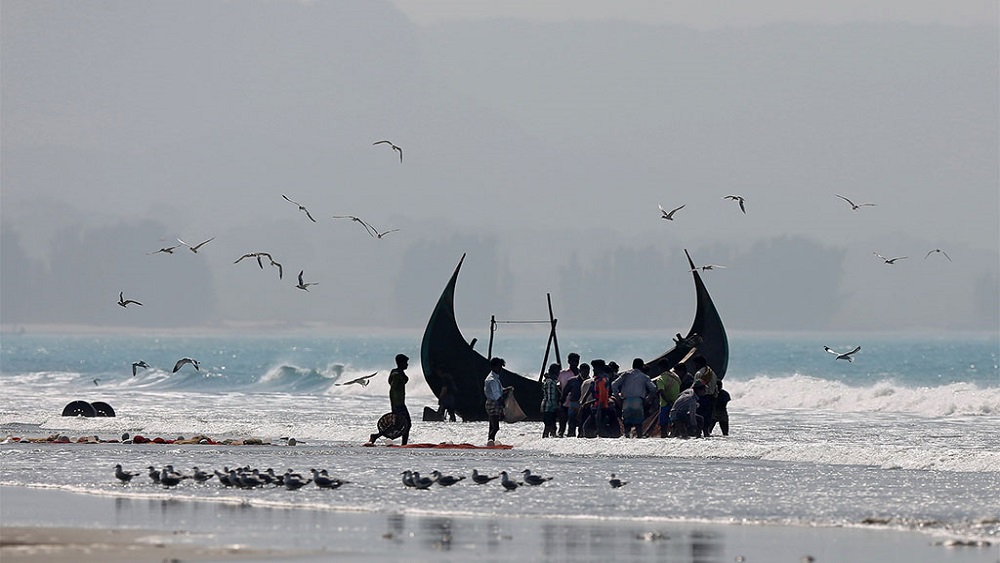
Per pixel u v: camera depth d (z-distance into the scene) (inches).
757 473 4060.0
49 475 4037.9
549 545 2637.8
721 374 6441.9
